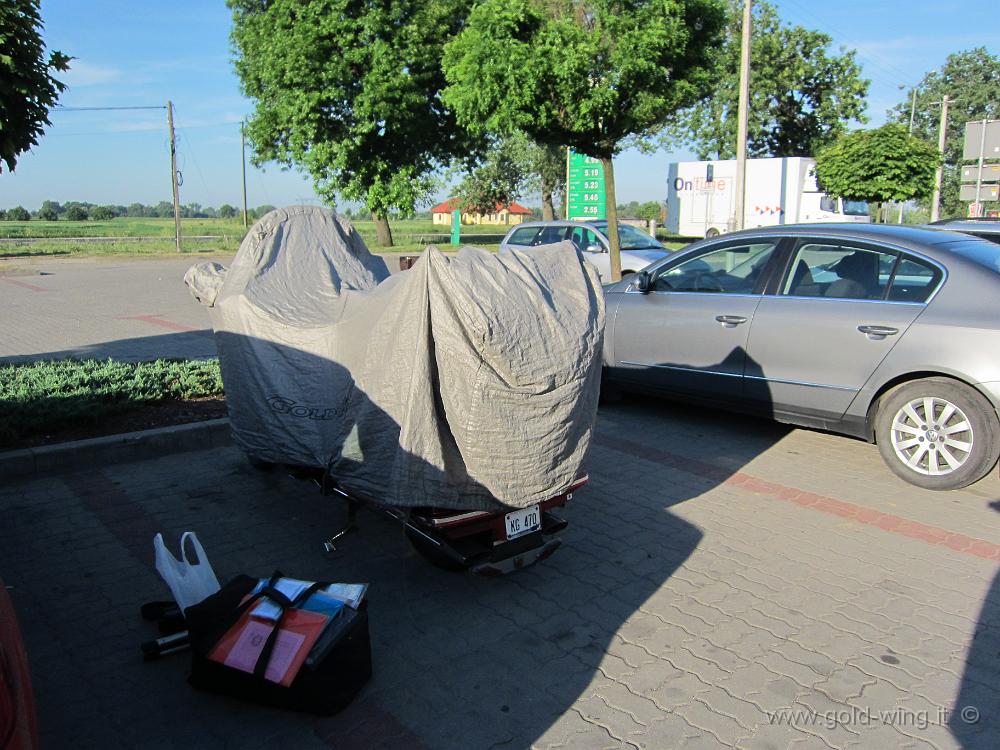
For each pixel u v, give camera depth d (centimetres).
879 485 577
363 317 411
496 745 297
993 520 512
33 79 503
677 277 721
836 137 3888
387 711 317
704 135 4131
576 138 1412
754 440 687
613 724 310
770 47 3812
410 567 446
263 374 477
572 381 370
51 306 1573
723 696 327
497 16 1299
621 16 1300
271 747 295
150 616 378
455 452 371
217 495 541
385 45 2661
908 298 573
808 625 384
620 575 438
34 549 454
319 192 3016
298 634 311
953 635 375
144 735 300
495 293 358
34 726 199
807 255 637
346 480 409
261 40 2884
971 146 2388
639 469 611
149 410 682
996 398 526
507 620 389
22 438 598
